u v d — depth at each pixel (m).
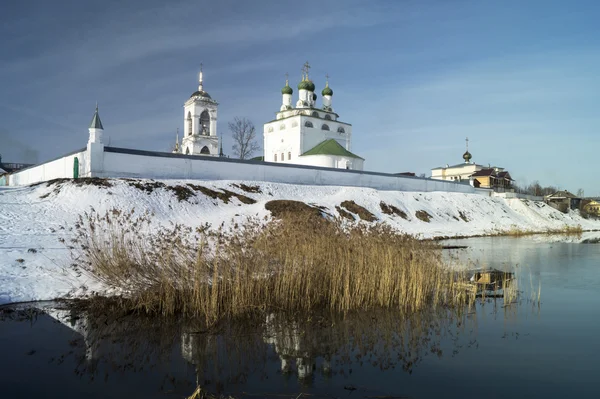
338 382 6.65
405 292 11.17
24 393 6.16
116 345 8.08
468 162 79.00
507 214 46.47
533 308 10.91
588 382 6.64
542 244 27.06
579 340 8.53
